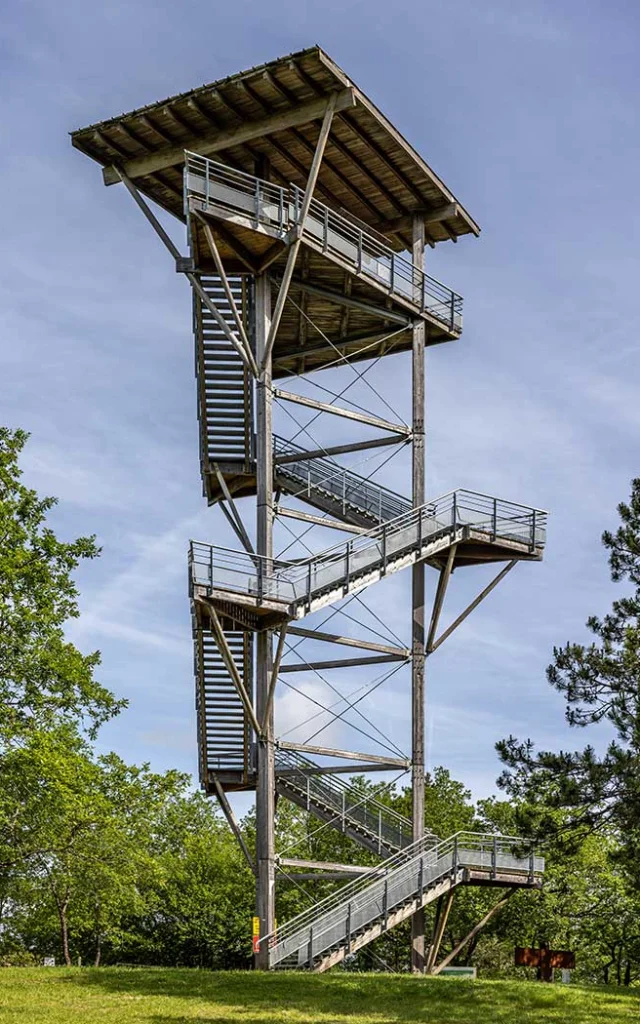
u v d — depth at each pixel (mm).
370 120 30734
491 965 51875
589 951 49000
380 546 31359
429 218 35312
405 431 34062
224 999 21609
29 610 28891
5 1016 18875
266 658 30438
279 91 29297
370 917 29875
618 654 23094
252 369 30891
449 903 33625
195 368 32625
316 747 31406
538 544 35094
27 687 28844
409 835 33000
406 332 35188
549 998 21859
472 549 34531
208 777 31547
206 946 52906
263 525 30406
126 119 30438
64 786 28375
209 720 31266
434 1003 21531
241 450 32875
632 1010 20953
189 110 29984
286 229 30328
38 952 54406
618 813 21953
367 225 34438
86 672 30312
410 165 32906
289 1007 20859
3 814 27203
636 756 21609
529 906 45844
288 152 32406
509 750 22922
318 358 37250
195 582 27562
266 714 29938
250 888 54031
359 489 35375
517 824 22516
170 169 32219
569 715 23000
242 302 32688
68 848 31844
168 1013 19734
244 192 29922
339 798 33625
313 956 28531
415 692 33125
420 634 33500
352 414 33156
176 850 53844
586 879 45500
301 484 35156
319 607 29844
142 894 48969
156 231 32031
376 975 25188
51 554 30094
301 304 34219
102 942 53938
